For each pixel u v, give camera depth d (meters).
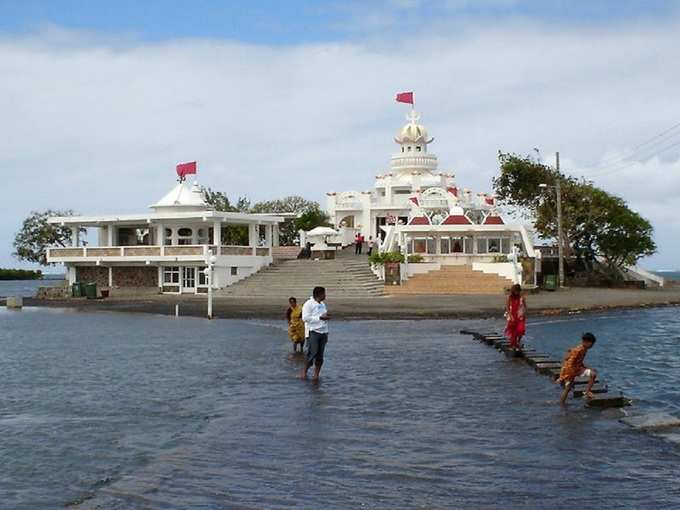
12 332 33.19
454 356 23.55
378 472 11.02
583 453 12.02
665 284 74.25
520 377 19.36
